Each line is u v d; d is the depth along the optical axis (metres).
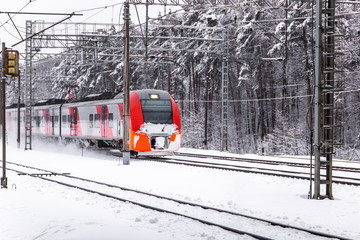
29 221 10.45
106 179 18.53
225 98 36.69
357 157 40.19
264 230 9.55
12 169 22.31
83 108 33.81
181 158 29.70
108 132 30.20
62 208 11.98
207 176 19.14
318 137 13.78
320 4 14.02
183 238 8.81
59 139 38.78
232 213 11.14
